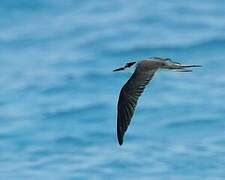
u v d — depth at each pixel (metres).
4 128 29.17
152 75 13.55
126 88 13.64
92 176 26.06
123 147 27.75
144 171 26.25
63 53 34.31
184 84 31.50
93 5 38.47
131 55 33.81
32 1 38.41
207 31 35.44
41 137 28.56
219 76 31.95
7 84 32.25
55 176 26.22
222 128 28.55
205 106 29.88
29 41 35.44
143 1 38.69
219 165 26.52
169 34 35.44
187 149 27.41
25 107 30.52
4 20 37.19
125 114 13.75
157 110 29.72
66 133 28.72
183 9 37.69
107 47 34.47
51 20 37.12
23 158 27.44
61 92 31.41
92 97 30.89
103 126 28.98
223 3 38.12
